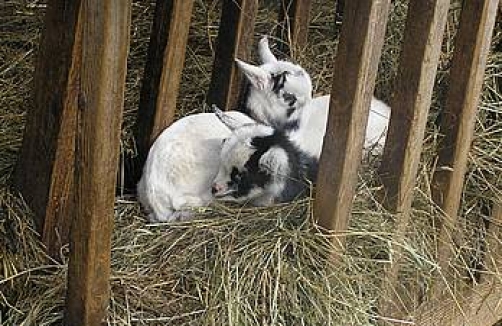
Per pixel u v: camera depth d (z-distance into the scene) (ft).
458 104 8.06
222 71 8.80
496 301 8.98
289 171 7.89
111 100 6.70
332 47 10.07
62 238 7.88
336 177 7.30
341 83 7.13
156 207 8.17
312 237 7.48
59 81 7.55
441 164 8.21
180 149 8.21
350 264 7.52
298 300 7.39
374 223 7.73
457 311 8.52
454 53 8.02
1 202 7.99
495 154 8.81
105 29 6.55
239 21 8.63
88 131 6.77
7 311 7.60
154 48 8.23
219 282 7.47
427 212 8.15
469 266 8.68
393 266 7.73
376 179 7.91
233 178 7.93
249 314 7.33
